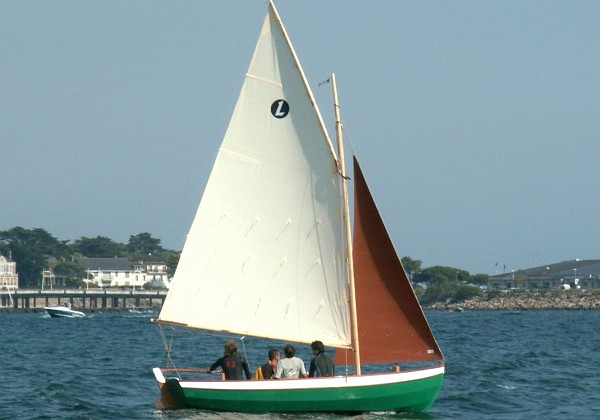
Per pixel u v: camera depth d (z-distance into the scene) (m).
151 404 137.50
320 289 118.31
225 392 115.44
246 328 118.94
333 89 117.69
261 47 118.00
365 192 117.81
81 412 128.62
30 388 157.50
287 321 118.62
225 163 118.81
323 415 116.06
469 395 148.25
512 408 137.00
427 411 132.25
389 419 116.88
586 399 147.62
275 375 117.06
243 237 119.06
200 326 118.44
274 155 118.50
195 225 118.62
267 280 119.06
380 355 118.62
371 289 118.31
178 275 118.44
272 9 117.31
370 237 118.00
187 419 113.38
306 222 118.44
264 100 118.44
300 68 117.00
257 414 115.44
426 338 117.81
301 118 117.81
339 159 116.88
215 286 118.81
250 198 119.06
